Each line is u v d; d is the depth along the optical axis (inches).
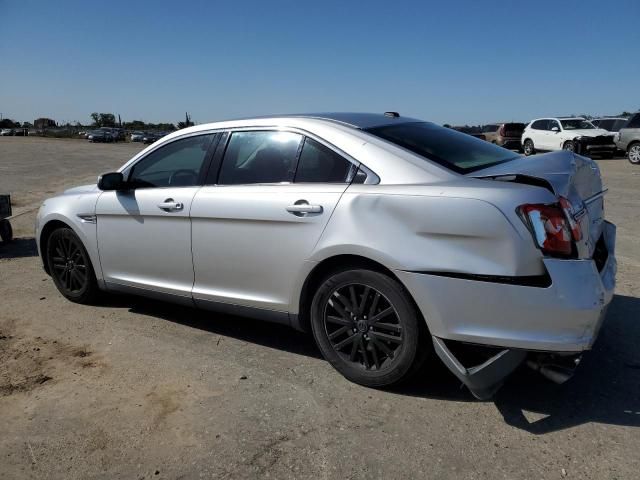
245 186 147.6
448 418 119.1
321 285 134.2
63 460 108.0
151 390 134.0
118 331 172.1
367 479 100.3
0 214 303.0
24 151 1366.9
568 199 111.5
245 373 142.1
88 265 188.7
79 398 130.9
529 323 108.7
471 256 112.1
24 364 149.7
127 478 102.5
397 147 131.2
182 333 169.6
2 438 115.6
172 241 161.0
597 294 108.9
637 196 438.3
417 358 123.6
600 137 863.1
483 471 101.5
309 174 138.3
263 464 105.2
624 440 109.8
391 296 122.8
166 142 170.4
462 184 117.0
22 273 243.8
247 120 155.3
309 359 149.8
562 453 106.2
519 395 128.0
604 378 135.0
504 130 1099.9
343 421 118.9
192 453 109.1
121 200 172.9
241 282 148.3
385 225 121.5
